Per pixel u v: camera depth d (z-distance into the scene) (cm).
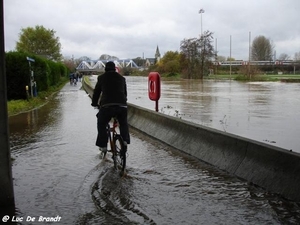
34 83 2269
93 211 479
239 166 631
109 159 750
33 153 804
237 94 2845
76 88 4066
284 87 3969
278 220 445
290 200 505
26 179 615
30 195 539
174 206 495
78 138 984
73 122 1298
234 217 456
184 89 3650
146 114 1133
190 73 7681
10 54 2152
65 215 467
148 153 810
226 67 10481
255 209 480
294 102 2139
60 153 805
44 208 491
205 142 762
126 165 705
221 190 557
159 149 852
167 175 637
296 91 3222
